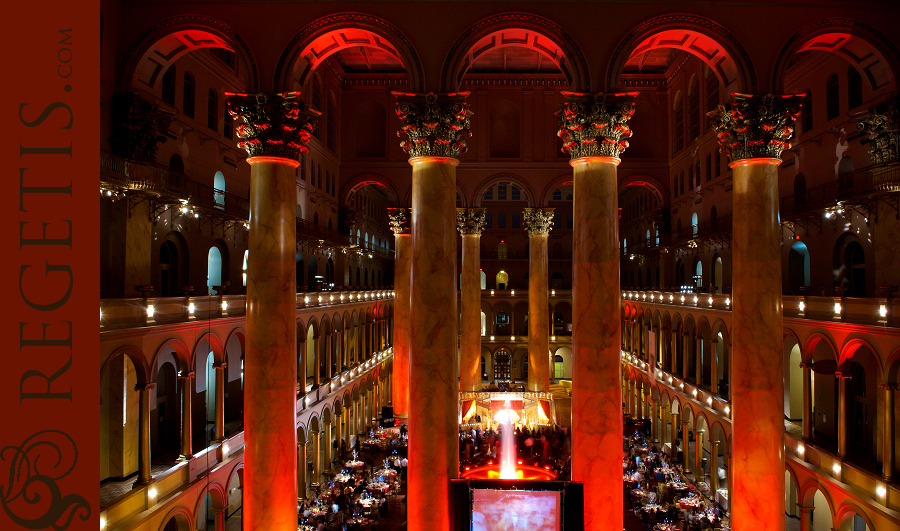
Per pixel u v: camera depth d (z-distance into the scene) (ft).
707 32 45.80
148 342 48.26
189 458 54.29
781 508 43.06
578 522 39.17
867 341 51.75
